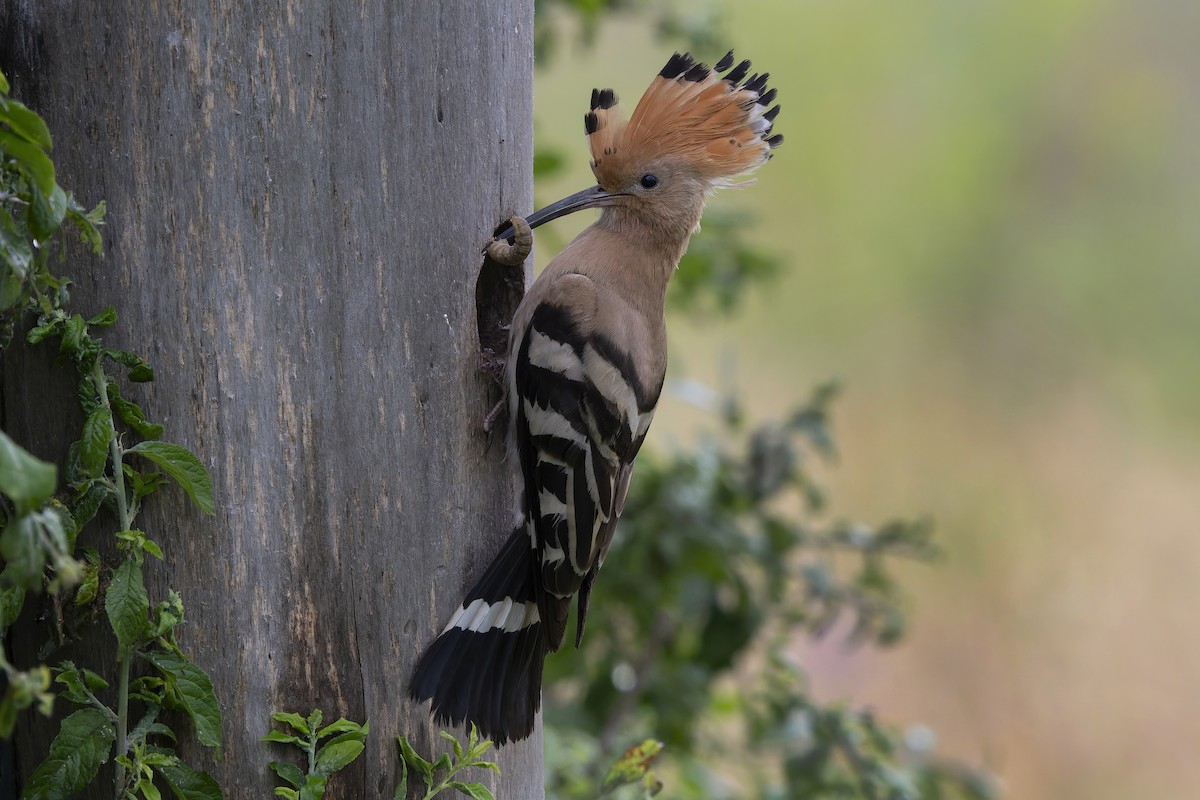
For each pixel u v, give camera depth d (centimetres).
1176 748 1638
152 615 547
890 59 2183
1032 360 2094
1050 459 1989
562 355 668
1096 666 1733
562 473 654
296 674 573
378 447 588
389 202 585
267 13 553
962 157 2170
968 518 1914
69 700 540
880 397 2034
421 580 605
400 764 599
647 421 711
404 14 583
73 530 506
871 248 2123
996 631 1786
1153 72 2205
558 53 1220
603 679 983
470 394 625
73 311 548
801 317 2070
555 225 1135
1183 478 1973
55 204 454
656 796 897
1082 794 1628
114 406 535
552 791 877
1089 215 2164
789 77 2180
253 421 561
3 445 394
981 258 2162
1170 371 2105
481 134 620
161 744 554
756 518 1009
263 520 564
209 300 552
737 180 784
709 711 1012
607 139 744
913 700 1686
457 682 604
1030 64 2197
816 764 879
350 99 572
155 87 543
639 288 737
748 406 1922
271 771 567
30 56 542
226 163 552
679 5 1227
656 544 930
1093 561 1853
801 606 997
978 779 966
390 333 589
